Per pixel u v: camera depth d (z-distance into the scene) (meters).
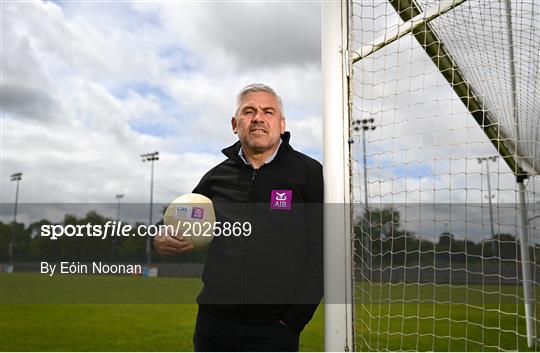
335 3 2.11
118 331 6.85
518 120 3.91
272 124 2.08
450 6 2.00
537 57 2.83
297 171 2.07
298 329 1.93
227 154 2.21
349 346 1.85
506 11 2.38
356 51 2.11
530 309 4.76
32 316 8.45
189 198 2.15
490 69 2.97
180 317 8.36
